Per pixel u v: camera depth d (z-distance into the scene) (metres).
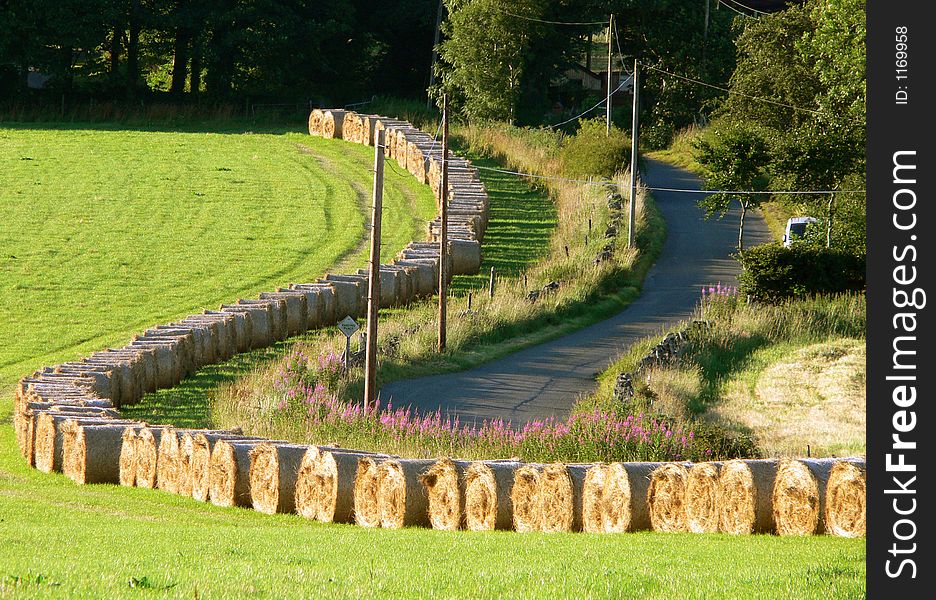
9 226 100.62
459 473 32.53
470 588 19.56
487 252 95.50
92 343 70.50
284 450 35.78
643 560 23.34
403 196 113.88
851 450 47.97
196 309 78.50
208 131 147.75
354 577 20.53
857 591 19.94
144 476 40.91
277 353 68.00
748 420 55.56
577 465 32.44
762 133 97.81
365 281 77.62
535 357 69.06
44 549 23.55
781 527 29.05
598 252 92.06
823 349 65.94
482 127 138.38
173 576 19.98
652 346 66.81
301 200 111.38
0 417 56.50
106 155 128.38
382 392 60.12
